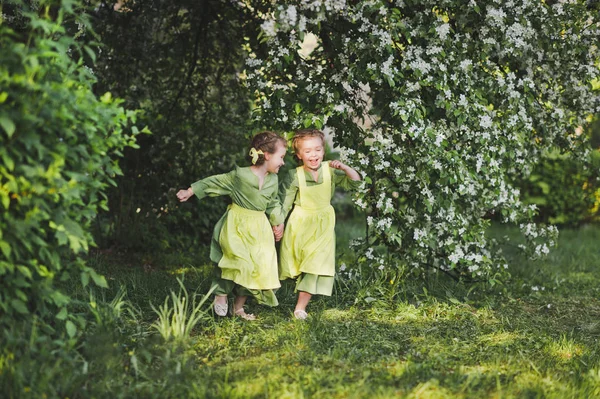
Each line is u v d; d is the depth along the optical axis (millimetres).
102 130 3469
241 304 4605
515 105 5125
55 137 3260
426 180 4910
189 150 7125
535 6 5027
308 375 3434
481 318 4934
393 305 5039
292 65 5070
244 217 4449
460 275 5684
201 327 4297
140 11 6410
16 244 3174
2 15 4348
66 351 3385
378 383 3396
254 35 6062
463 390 3318
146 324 4254
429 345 4117
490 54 5289
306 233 4633
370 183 4961
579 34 5328
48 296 3412
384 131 5184
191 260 6863
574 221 10242
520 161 5613
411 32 4750
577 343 4359
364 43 4762
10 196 3184
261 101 4930
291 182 4656
